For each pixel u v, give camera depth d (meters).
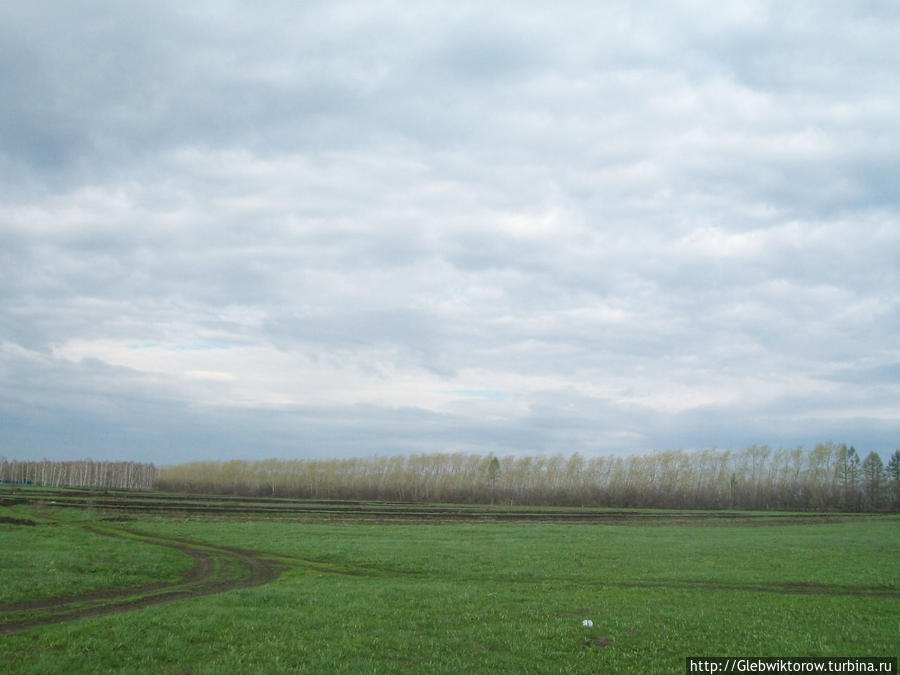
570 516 103.81
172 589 32.56
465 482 186.12
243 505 104.31
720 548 54.34
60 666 17.30
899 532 77.25
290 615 24.05
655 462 187.50
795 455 177.75
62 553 39.72
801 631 23.62
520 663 19.33
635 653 20.61
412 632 22.36
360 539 56.91
